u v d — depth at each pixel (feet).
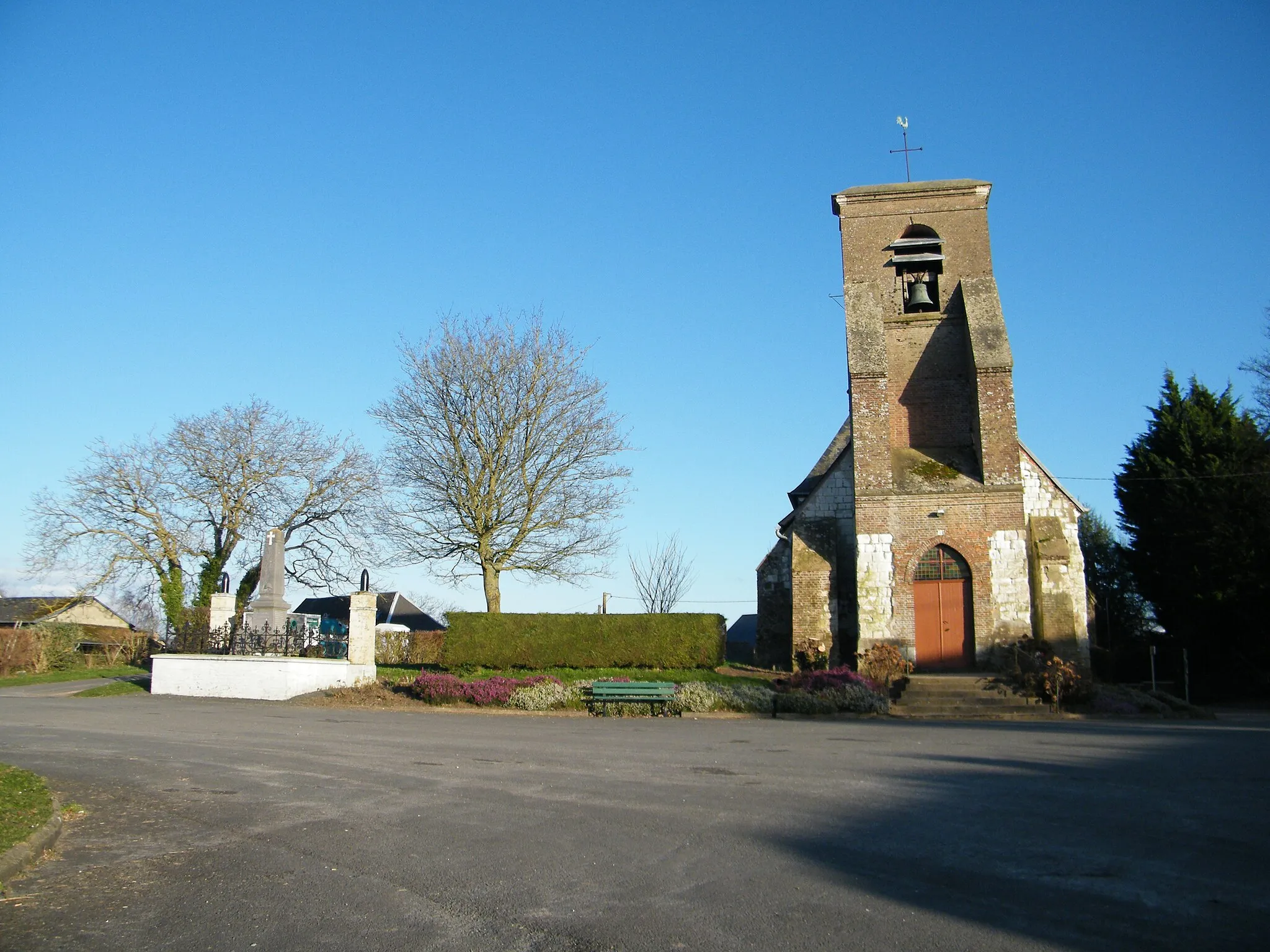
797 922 23.38
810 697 81.15
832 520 107.04
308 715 75.46
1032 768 46.14
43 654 135.44
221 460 146.72
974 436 101.35
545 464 120.78
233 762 48.67
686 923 23.41
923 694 86.02
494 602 118.62
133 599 154.61
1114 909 24.06
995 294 102.99
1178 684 119.75
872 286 104.99
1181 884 26.00
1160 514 122.72
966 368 103.86
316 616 126.52
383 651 132.26
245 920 24.14
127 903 25.52
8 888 26.76
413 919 24.02
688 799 38.27
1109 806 36.24
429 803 37.73
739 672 97.50
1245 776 43.50
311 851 30.53
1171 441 125.18
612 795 39.32
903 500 98.02
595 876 27.35
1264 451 118.01
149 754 51.80
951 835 31.76
